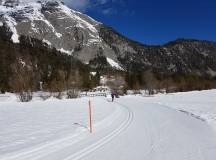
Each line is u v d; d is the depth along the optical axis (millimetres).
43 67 120625
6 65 82688
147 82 101562
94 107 32375
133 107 31844
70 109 29781
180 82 114812
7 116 22922
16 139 12250
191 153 9711
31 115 23547
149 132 13961
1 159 8836
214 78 139000
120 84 113062
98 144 11219
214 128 14984
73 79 65500
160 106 33812
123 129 14984
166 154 9609
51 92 64375
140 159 9047
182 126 15914
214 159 8953
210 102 44125
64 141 11711
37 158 9086
